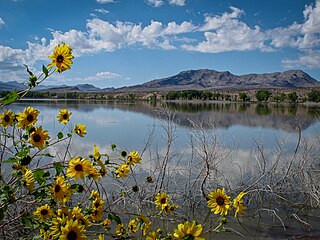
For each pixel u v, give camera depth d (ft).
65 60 7.95
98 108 149.48
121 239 11.79
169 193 22.34
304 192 23.82
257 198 23.88
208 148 25.80
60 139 9.93
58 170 8.52
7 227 11.26
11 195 8.02
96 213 9.85
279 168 27.30
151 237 10.37
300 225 20.24
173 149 37.52
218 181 24.81
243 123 84.79
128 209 19.51
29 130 8.54
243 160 32.40
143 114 110.42
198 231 5.84
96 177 9.64
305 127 73.82
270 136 56.24
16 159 8.50
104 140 46.03
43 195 8.60
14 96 7.86
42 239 8.66
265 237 18.42
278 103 288.30
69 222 7.06
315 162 29.14
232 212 21.84
